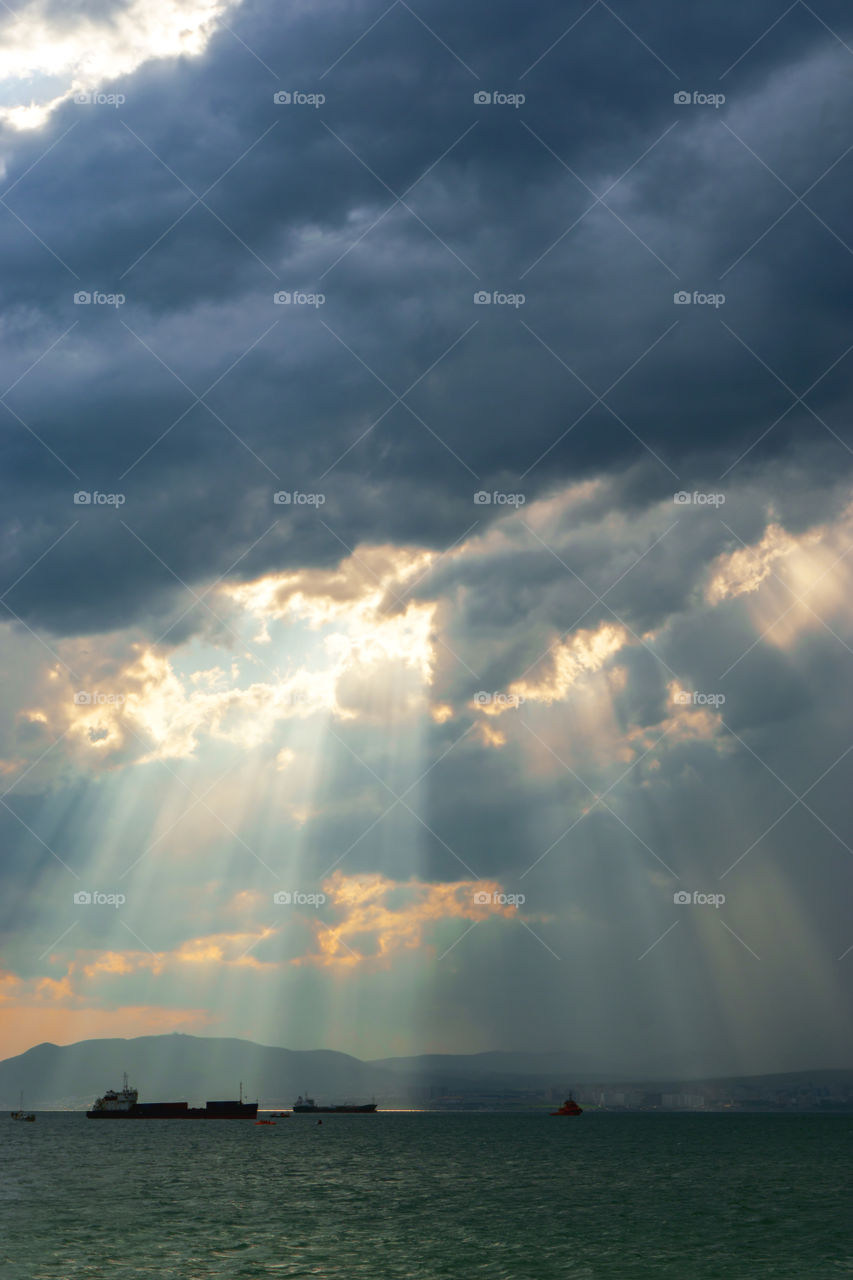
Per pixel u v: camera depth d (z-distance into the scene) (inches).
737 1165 6117.1
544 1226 3316.9
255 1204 3983.8
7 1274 2470.5
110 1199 4165.8
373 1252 2787.9
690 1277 2469.2
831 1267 2591.0
